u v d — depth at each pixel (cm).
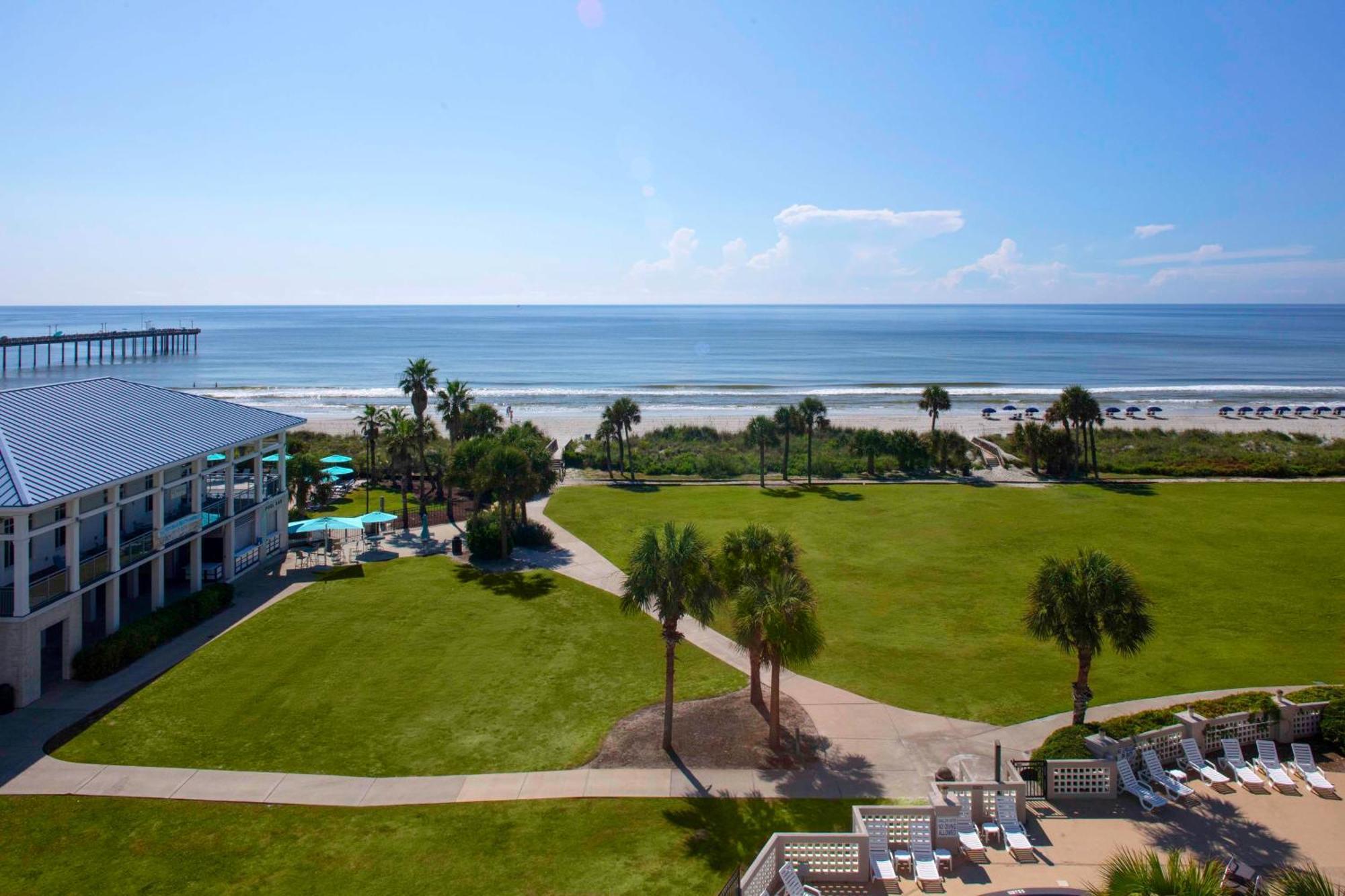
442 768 2122
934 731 2328
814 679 2684
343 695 2545
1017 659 2831
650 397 11756
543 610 3306
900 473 6325
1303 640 2978
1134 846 1733
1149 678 2664
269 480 4234
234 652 2869
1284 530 4522
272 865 1714
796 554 2478
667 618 2208
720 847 1789
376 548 4234
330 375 15000
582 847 1788
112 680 2625
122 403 3419
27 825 1847
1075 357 19262
